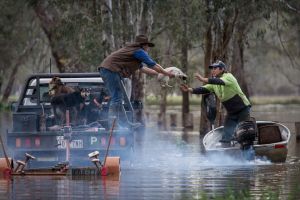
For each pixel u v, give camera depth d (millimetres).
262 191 20219
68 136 24484
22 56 89000
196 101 126500
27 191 20625
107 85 25531
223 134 29156
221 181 22562
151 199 19078
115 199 19141
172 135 47375
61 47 66812
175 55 53500
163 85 26359
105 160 23828
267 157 28469
